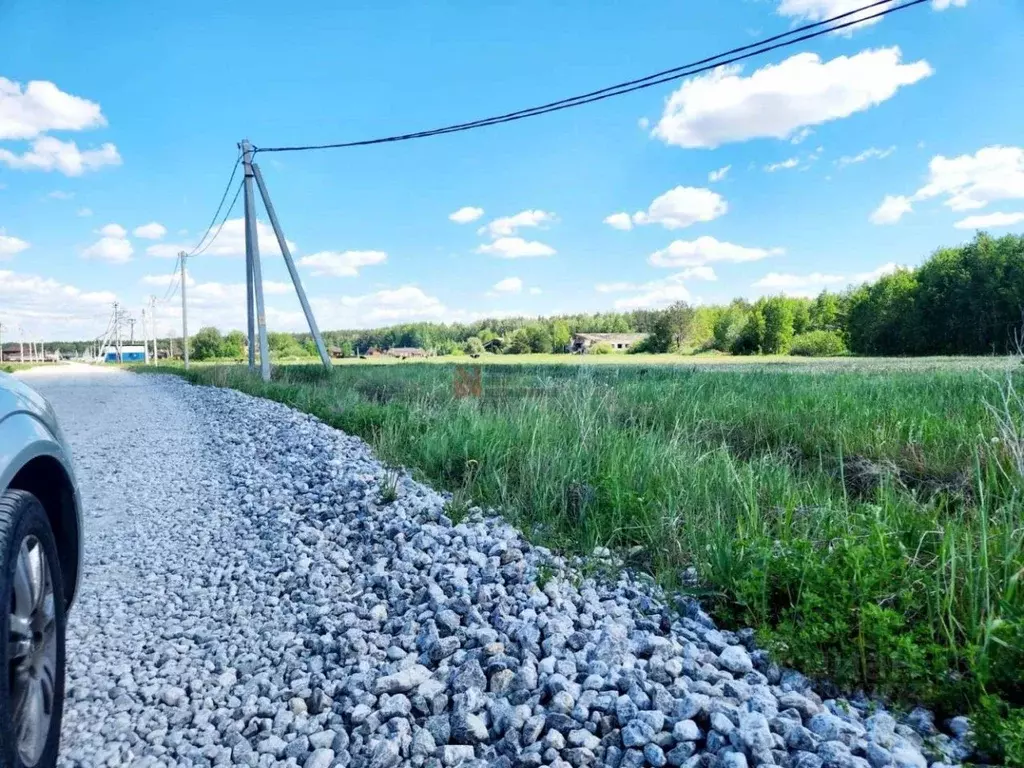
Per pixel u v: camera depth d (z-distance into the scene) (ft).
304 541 18.65
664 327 346.95
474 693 10.09
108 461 33.14
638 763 8.39
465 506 19.42
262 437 35.81
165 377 125.49
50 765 8.41
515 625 11.98
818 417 30.42
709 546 13.71
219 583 16.76
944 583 11.32
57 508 10.11
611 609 12.64
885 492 15.98
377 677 11.17
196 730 10.36
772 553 12.78
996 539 12.23
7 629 7.30
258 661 12.50
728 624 12.01
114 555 19.15
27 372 191.01
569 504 19.11
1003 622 9.43
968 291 225.97
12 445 8.32
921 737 8.53
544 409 28.12
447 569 14.97
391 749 9.11
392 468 24.90
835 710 9.18
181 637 13.79
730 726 8.51
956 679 9.36
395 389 54.08
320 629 13.47
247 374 83.46
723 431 29.48
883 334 265.75
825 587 11.14
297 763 9.40
